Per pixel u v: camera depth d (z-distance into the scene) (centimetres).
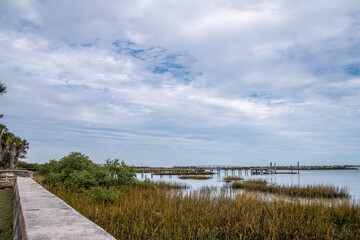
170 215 952
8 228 648
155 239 780
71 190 1427
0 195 1252
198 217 950
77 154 1780
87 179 1504
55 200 560
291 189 2281
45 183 1666
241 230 871
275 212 1006
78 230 313
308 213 1055
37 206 475
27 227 324
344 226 951
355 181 4422
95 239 278
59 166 1708
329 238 823
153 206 1102
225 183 3772
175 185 2670
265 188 2534
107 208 1027
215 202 1159
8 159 4681
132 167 1811
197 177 5322
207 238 810
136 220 884
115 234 784
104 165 1756
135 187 1727
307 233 858
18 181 1182
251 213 973
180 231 827
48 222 351
